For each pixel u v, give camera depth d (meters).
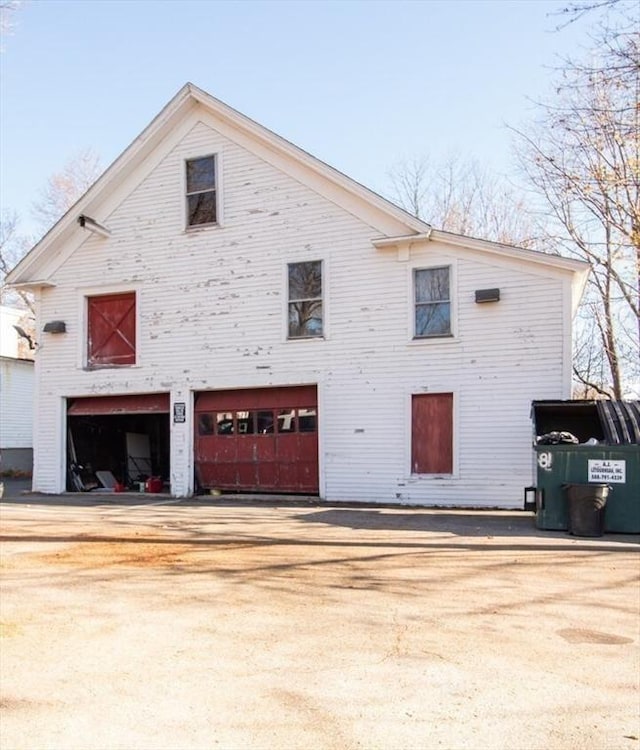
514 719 3.93
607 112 17.67
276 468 16.19
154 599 6.57
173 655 5.00
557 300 14.16
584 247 22.92
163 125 17.34
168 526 11.54
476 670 4.71
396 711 4.02
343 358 15.62
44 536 10.38
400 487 14.95
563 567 8.14
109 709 4.04
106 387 17.81
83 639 5.36
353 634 5.51
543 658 4.98
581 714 4.01
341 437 15.52
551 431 13.62
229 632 5.55
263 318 16.41
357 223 15.73
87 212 18.19
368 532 10.84
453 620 5.92
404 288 15.26
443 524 11.84
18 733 3.73
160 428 21.95
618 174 17.05
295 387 16.19
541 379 14.15
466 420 14.61
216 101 16.77
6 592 6.82
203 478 16.86
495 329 14.55
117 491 18.47
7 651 5.07
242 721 3.88
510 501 14.13
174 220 17.44
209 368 16.81
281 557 8.67
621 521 10.70
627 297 21.47
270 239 16.48
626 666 4.84
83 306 18.27
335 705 4.11
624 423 11.38
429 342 14.98
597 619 6.00
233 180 16.92
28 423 27.95
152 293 17.53
